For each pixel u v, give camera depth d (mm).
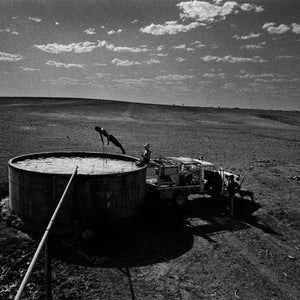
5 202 13750
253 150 34906
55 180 11266
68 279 8992
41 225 11516
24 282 4320
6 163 20312
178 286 9180
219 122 71562
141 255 10633
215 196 16328
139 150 29797
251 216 14781
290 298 9117
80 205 11469
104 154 16328
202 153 30375
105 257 10219
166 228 12820
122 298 8438
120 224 12336
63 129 41562
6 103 80438
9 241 10602
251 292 9234
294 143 43812
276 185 20094
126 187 12156
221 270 10180
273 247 11961
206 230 12953
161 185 14406
